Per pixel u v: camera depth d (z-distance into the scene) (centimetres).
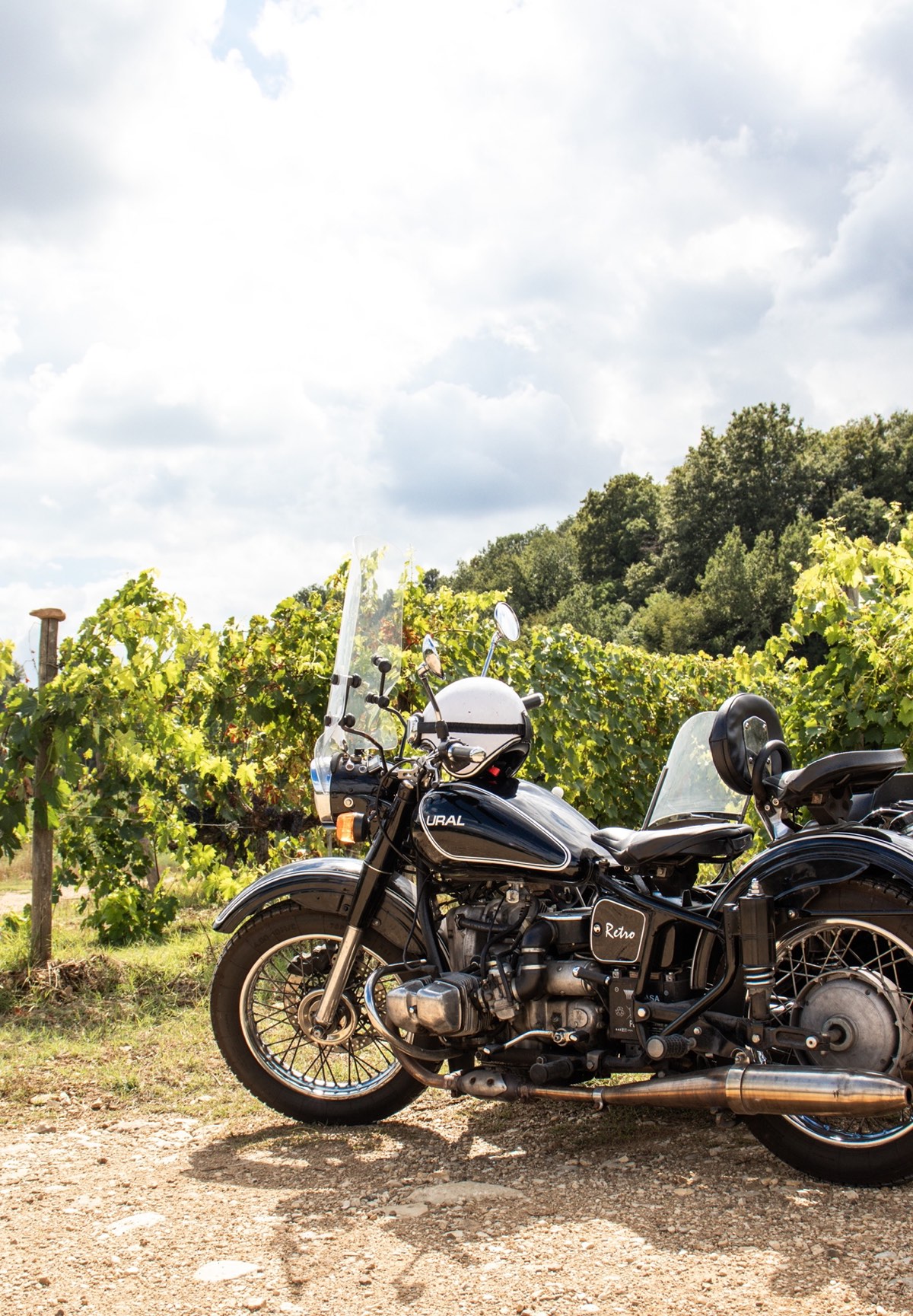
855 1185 300
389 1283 253
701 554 7412
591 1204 294
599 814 910
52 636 607
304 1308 242
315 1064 406
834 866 307
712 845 335
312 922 371
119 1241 278
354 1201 302
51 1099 396
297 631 755
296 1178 320
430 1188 309
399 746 385
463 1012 330
